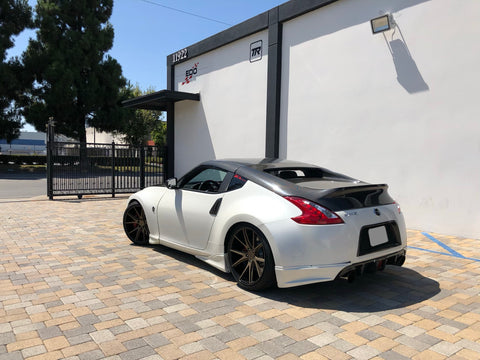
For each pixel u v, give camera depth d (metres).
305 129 8.46
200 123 12.04
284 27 8.94
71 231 6.52
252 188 3.74
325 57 7.96
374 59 7.04
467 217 5.93
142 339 2.66
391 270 4.37
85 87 27.84
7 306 3.24
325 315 3.10
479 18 5.63
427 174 6.36
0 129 28.11
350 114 7.50
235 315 3.08
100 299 3.41
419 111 6.41
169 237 4.75
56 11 27.14
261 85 9.70
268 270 3.35
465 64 5.81
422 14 6.30
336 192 3.30
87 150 11.71
